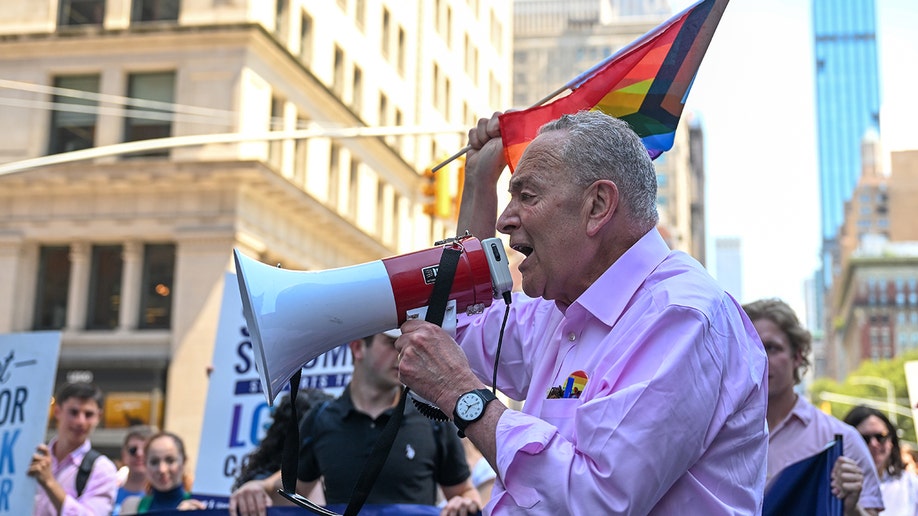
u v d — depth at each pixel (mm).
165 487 5547
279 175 23797
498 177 2848
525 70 103875
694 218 136375
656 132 2803
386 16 31438
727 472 2029
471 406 2014
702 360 1965
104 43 24094
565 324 2248
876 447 5461
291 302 2096
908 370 5820
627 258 2170
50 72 24500
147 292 24031
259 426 5395
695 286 2076
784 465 3988
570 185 2158
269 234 24703
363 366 4105
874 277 120812
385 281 2121
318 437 4105
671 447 1889
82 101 24469
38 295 24469
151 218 23719
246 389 5449
